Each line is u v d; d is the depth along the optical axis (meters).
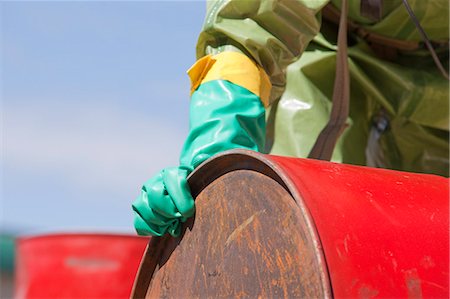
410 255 1.61
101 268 5.05
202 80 2.17
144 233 2.03
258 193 1.75
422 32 2.48
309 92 2.80
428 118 2.82
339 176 1.74
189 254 1.94
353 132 2.83
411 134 2.93
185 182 1.95
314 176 1.70
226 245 1.82
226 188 1.86
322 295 1.51
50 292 5.04
